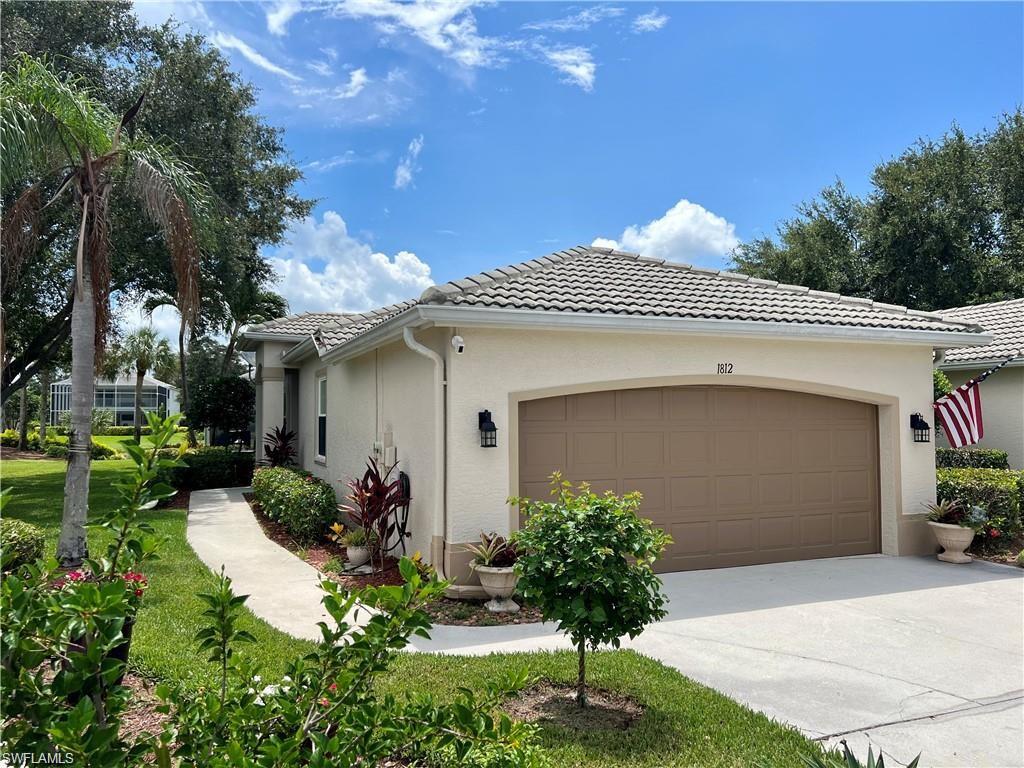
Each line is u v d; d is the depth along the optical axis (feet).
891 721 17.35
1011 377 51.96
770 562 35.09
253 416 85.76
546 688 18.92
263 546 38.32
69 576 11.33
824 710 17.97
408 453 33.45
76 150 33.01
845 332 33.94
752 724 16.63
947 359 55.01
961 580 31.96
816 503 36.32
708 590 29.81
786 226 123.24
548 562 16.72
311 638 22.39
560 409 31.17
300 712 10.12
